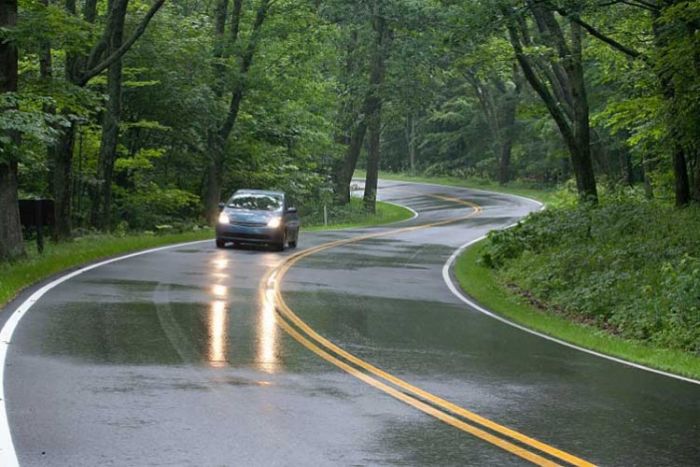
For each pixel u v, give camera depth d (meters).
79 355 11.84
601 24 35.53
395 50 62.12
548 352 15.05
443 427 9.23
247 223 30.95
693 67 26.67
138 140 45.03
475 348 14.82
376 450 8.23
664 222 28.16
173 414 9.13
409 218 63.09
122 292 18.50
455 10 31.20
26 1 23.97
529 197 79.94
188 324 14.95
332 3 58.19
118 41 33.41
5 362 11.16
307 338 14.45
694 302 20.03
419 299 21.08
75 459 7.50
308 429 8.86
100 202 38.66
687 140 28.55
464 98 110.94
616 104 35.62
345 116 67.25
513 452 8.40
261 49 48.44
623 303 21.86
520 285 26.50
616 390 11.91
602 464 8.16
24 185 40.81
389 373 12.04
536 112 41.22
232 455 7.83
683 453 8.62
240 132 51.44
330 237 40.66
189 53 42.19
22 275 19.36
